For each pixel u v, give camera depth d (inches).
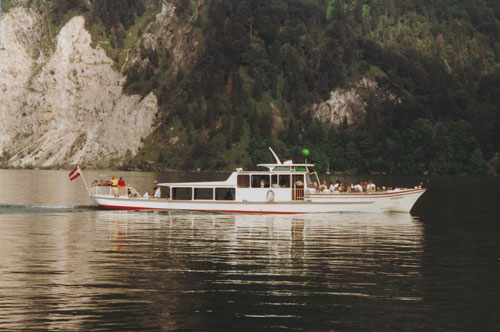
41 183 7593.5
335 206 2763.3
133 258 1494.8
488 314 1023.0
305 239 1870.1
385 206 2851.9
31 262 1428.4
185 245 1724.9
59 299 1080.8
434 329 943.7
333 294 1143.0
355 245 1759.4
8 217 2506.2
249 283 1221.7
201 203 2689.5
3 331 902.4
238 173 2699.3
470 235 2049.7
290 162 2738.7
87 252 1588.3
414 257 1556.3
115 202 2760.8
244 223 2322.8
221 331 920.3
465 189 6309.1
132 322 954.1
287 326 949.2
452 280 1275.8
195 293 1137.4
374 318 994.7
